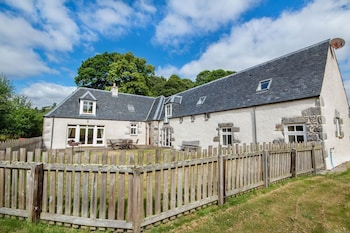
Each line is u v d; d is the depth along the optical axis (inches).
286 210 141.8
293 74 378.3
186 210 135.3
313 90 312.5
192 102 637.9
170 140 686.5
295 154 242.8
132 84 1105.4
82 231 111.2
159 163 124.3
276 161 219.0
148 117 831.7
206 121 528.7
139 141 806.5
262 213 136.4
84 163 119.8
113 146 647.1
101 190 115.5
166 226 117.7
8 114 621.6
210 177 153.6
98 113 727.1
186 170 138.8
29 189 120.9
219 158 157.0
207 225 119.0
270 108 370.6
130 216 109.8
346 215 133.6
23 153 127.0
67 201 119.3
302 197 170.1
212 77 1341.0
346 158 382.6
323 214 135.2
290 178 235.5
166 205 125.4
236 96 470.9
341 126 377.7
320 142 293.0
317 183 215.2
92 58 1274.6
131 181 111.7
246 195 174.9
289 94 346.3
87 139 690.8
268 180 202.7
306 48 402.6
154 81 1603.1
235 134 438.3
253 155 191.8
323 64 338.3
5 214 126.2
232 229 113.7
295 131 331.9
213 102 533.3
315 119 303.6
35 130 888.3
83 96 696.4
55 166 122.0
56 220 117.9
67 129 652.1
